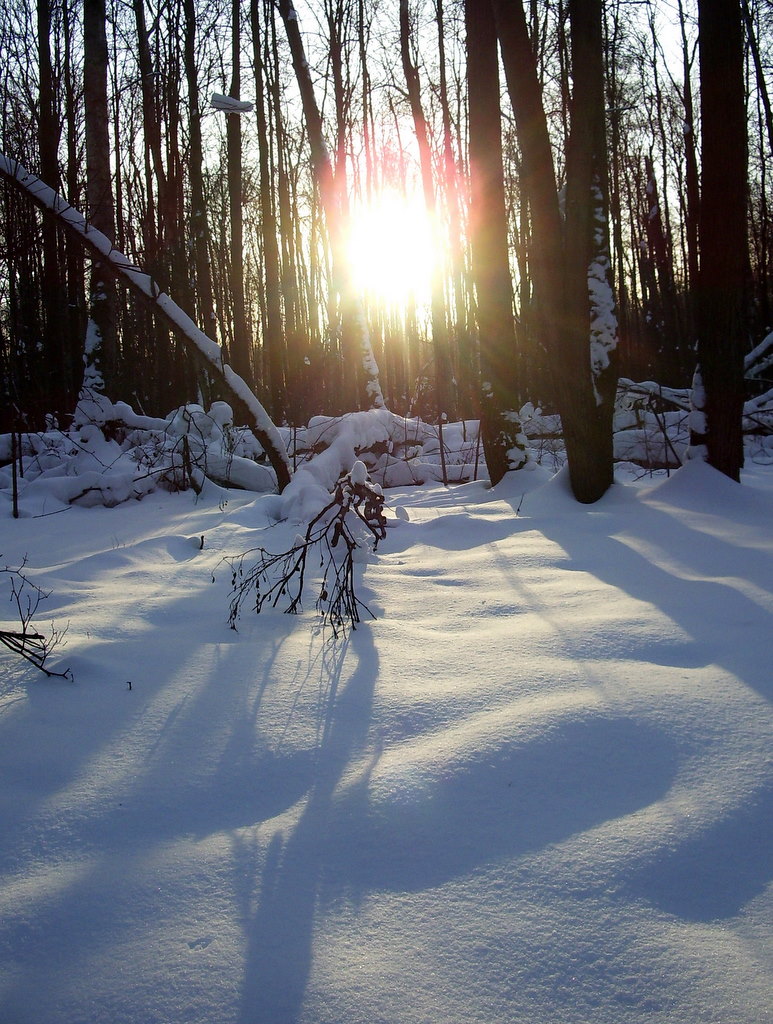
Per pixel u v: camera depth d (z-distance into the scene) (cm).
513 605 414
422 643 359
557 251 697
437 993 154
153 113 1466
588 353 701
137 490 907
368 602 435
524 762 241
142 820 222
